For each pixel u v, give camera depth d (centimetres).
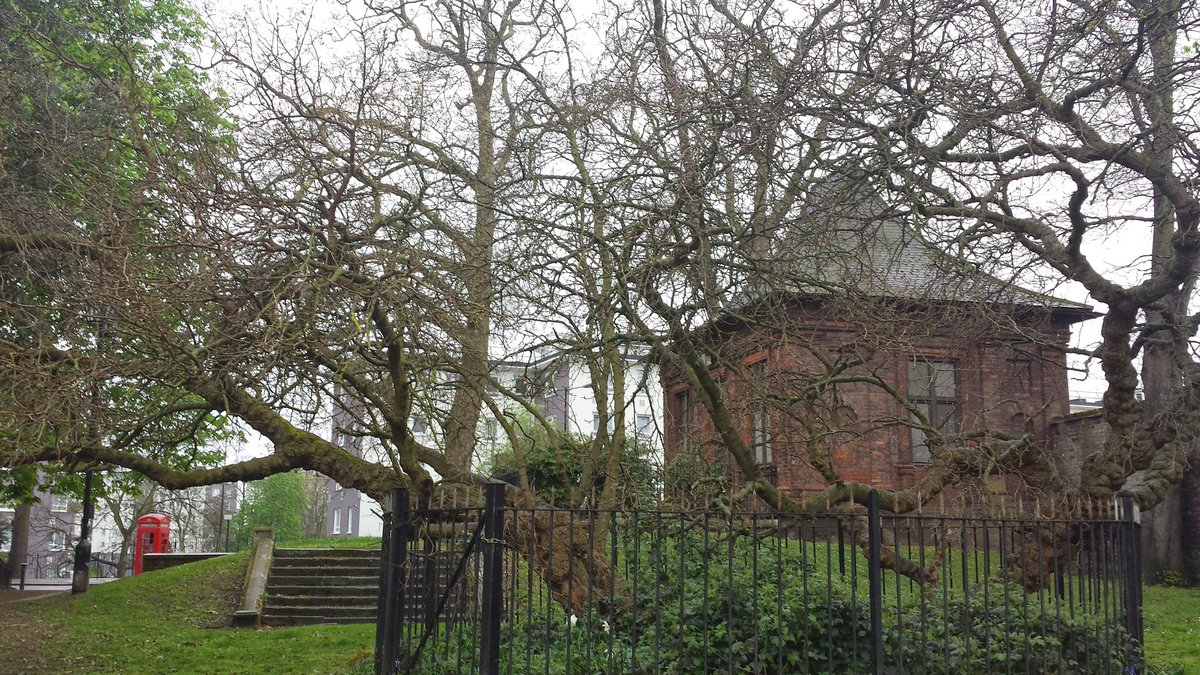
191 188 768
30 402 790
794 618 749
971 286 1133
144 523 3181
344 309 849
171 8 1620
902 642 722
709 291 920
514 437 968
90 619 1541
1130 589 840
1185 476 2009
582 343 916
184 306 812
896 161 944
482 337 1019
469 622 802
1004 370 2012
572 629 800
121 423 854
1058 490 1091
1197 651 1152
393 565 729
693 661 720
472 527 850
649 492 1016
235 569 1942
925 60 938
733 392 1422
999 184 947
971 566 1296
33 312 1009
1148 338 1169
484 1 1207
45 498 5412
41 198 1120
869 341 1002
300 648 1282
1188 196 966
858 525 945
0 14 1073
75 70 1297
